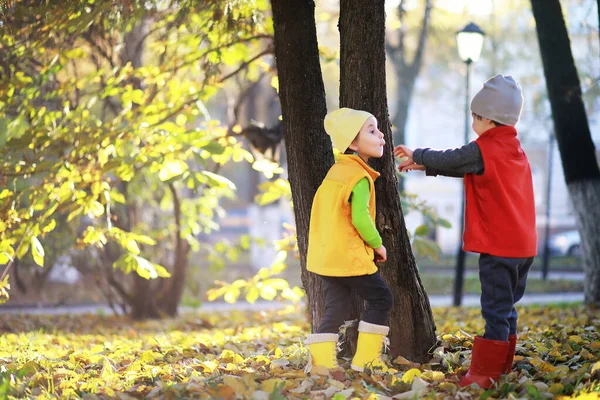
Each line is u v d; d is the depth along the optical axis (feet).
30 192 27.48
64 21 26.81
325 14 43.83
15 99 30.27
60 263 51.75
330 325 18.08
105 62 41.55
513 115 17.25
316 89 20.74
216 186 26.43
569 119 42.68
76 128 28.78
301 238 21.12
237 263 108.58
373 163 19.61
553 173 142.92
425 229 35.04
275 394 15.75
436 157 17.47
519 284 18.07
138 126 28.50
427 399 15.78
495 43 100.63
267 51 32.09
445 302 74.18
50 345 31.42
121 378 19.42
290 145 20.99
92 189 28.30
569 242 125.59
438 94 133.59
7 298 27.84
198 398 16.15
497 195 16.94
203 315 55.57
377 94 19.63
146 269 27.09
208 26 29.25
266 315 50.03
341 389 16.70
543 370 18.67
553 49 41.86
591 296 43.83
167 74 33.04
